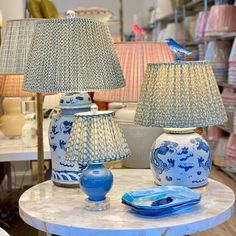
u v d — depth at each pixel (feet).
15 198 11.98
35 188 5.71
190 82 5.10
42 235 6.51
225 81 14.65
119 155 4.69
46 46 5.19
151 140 6.91
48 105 11.34
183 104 5.05
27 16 13.07
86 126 4.67
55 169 5.71
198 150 5.29
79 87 5.09
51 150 5.72
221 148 14.87
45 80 5.12
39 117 7.28
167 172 5.32
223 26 14.03
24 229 10.39
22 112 9.91
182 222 4.41
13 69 7.45
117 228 4.29
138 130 6.87
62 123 5.52
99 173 4.80
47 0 10.53
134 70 6.68
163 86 5.13
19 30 7.53
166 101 5.08
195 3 18.33
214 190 5.46
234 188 12.99
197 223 4.43
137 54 6.73
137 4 28.32
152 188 5.14
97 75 5.18
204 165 5.34
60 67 5.12
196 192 5.00
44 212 4.81
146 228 4.27
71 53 5.15
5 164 12.28
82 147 4.63
